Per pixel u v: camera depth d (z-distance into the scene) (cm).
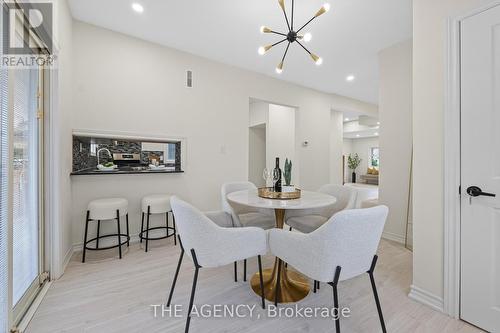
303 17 241
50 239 191
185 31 271
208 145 341
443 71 154
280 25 257
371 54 325
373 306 163
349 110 551
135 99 284
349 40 287
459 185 148
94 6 228
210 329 138
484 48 138
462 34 147
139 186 290
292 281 192
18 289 148
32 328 137
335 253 114
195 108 329
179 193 318
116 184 275
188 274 207
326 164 499
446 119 152
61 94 200
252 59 343
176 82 313
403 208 293
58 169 192
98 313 151
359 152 1109
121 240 277
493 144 135
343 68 374
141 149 312
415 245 171
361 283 195
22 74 155
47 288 178
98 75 262
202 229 133
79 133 249
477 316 141
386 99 311
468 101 144
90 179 260
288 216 231
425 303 163
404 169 293
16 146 148
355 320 148
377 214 118
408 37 280
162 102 302
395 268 223
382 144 317
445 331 138
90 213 233
